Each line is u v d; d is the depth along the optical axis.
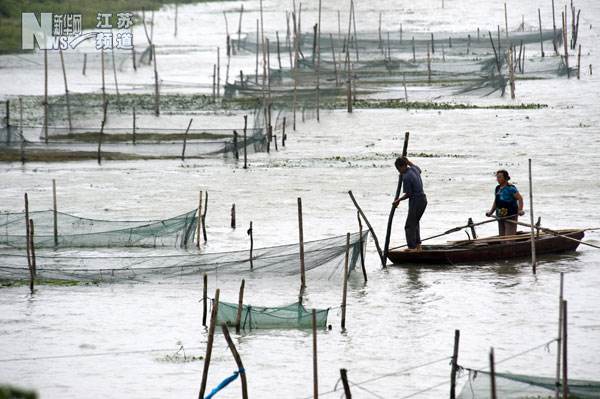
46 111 136.38
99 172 117.50
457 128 144.12
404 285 66.88
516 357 52.00
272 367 51.50
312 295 65.19
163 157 128.88
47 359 53.50
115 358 53.53
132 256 75.12
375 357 52.66
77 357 53.84
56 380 50.34
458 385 48.31
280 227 85.75
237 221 89.00
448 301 62.72
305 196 99.75
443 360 51.97
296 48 186.88
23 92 195.25
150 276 70.25
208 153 129.88
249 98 184.12
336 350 53.88
